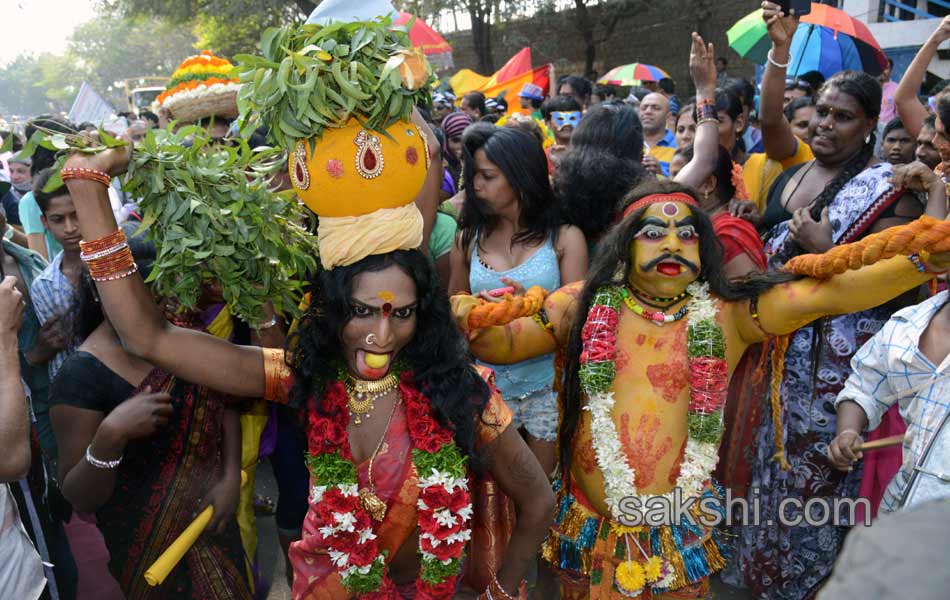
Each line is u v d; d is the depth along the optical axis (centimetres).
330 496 188
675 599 255
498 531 224
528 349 259
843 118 319
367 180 180
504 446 201
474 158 309
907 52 966
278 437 294
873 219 307
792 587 309
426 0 2069
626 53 2095
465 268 329
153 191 190
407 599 210
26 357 298
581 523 263
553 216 314
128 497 227
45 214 306
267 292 210
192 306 208
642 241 242
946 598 42
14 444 187
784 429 305
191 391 226
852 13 1048
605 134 327
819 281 227
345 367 200
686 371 247
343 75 175
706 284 249
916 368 236
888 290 216
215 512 231
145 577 215
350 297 185
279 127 182
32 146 182
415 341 197
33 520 231
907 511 50
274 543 376
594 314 248
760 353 267
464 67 2392
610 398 246
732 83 507
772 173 383
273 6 2112
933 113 341
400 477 195
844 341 302
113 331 227
